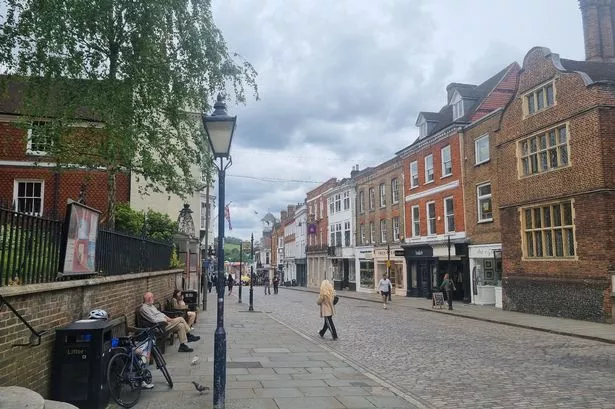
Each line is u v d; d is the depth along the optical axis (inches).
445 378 357.4
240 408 274.8
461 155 1117.7
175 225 960.3
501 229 923.4
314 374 366.6
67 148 507.8
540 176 823.1
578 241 740.0
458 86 1275.8
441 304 969.5
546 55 812.6
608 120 709.9
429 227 1266.0
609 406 279.0
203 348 482.6
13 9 437.4
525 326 669.9
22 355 229.9
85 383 258.2
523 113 869.8
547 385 331.9
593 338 553.9
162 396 299.3
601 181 699.4
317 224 2301.9
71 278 303.6
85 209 313.0
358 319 800.3
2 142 930.1
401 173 1445.6
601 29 1055.6
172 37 515.8
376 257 1611.7
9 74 465.4
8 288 216.1
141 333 322.0
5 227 227.1
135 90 515.2
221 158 301.9
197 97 534.3
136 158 567.2
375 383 337.7
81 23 471.2
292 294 1781.5
